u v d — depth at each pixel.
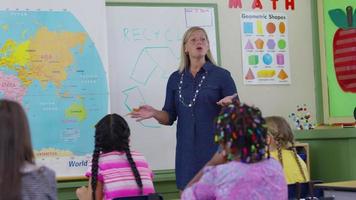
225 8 4.65
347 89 4.88
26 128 2.06
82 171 4.05
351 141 4.43
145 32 4.39
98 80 4.14
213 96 3.47
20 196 1.99
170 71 4.43
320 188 3.09
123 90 4.31
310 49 4.88
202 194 2.14
